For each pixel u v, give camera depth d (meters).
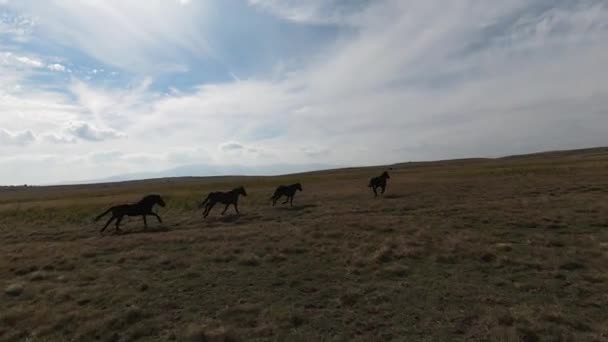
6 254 17.27
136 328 9.01
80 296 11.24
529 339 7.74
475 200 26.55
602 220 17.73
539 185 32.97
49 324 9.48
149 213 23.48
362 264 13.27
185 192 46.09
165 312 10.00
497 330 8.00
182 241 17.94
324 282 11.76
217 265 13.89
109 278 12.88
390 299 10.18
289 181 66.56
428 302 9.88
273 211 27.28
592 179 35.12
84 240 19.95
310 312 9.59
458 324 8.58
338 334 8.37
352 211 24.97
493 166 73.38
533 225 17.80
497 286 10.84
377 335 8.27
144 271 13.55
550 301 9.62
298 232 18.42
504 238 15.84
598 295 9.81
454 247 14.52
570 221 18.05
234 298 10.77
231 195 26.81
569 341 7.53
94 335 8.91
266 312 9.59
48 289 12.11
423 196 30.41
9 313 10.05
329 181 58.34
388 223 19.50
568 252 13.41
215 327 8.84
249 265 13.79
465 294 10.30
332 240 16.70
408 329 8.47
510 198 26.70
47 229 25.75
